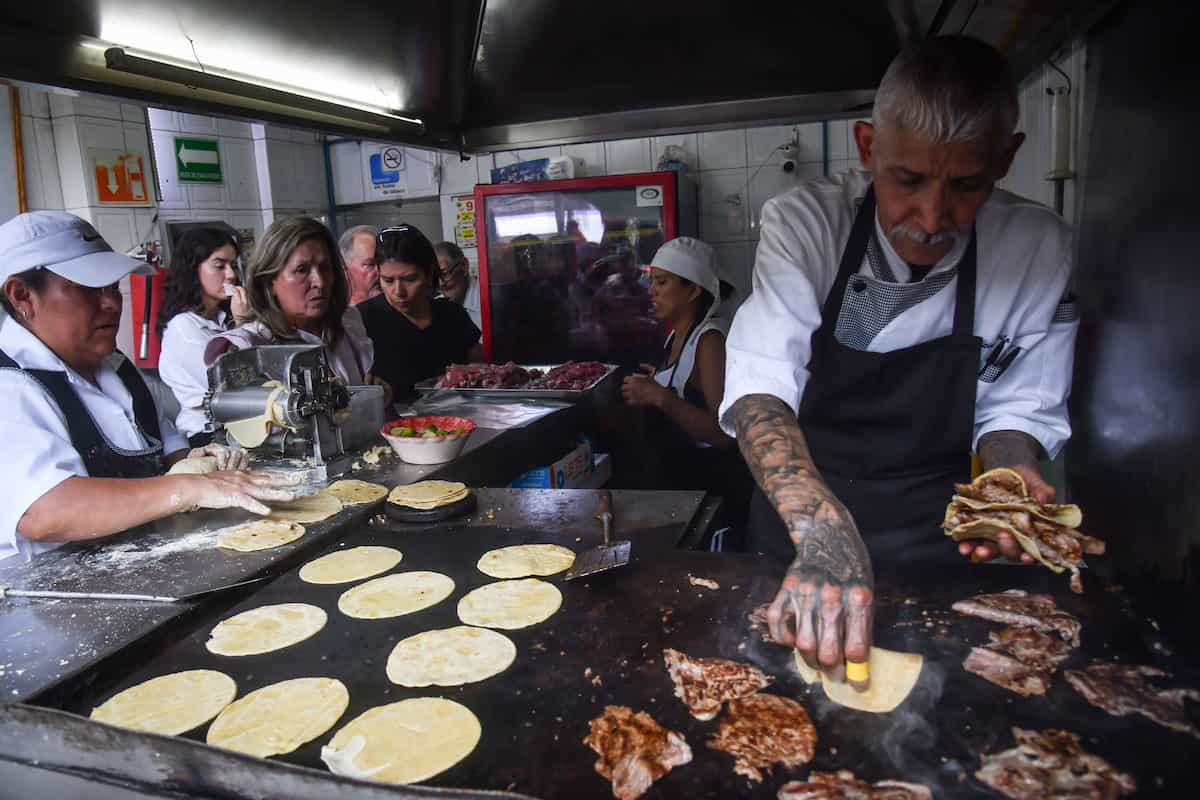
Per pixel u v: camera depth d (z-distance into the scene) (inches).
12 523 70.9
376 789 36.1
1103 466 82.1
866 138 61.5
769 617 47.8
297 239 107.7
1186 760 41.7
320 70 107.2
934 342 70.9
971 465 77.4
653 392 125.0
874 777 41.6
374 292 167.0
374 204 253.4
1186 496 63.7
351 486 89.2
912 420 73.6
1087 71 86.0
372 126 124.5
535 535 76.7
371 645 57.6
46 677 50.6
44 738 41.8
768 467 54.8
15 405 73.4
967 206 55.2
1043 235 70.2
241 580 65.6
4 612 60.7
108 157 182.5
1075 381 90.6
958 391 71.8
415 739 46.4
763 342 64.9
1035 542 54.7
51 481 70.4
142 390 91.3
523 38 124.7
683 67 130.3
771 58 127.1
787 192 73.2
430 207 253.6
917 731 45.0
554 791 41.9
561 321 209.5
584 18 119.0
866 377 72.6
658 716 47.6
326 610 62.9
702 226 215.9
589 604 61.7
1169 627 66.3
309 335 114.1
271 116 106.1
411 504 82.1
